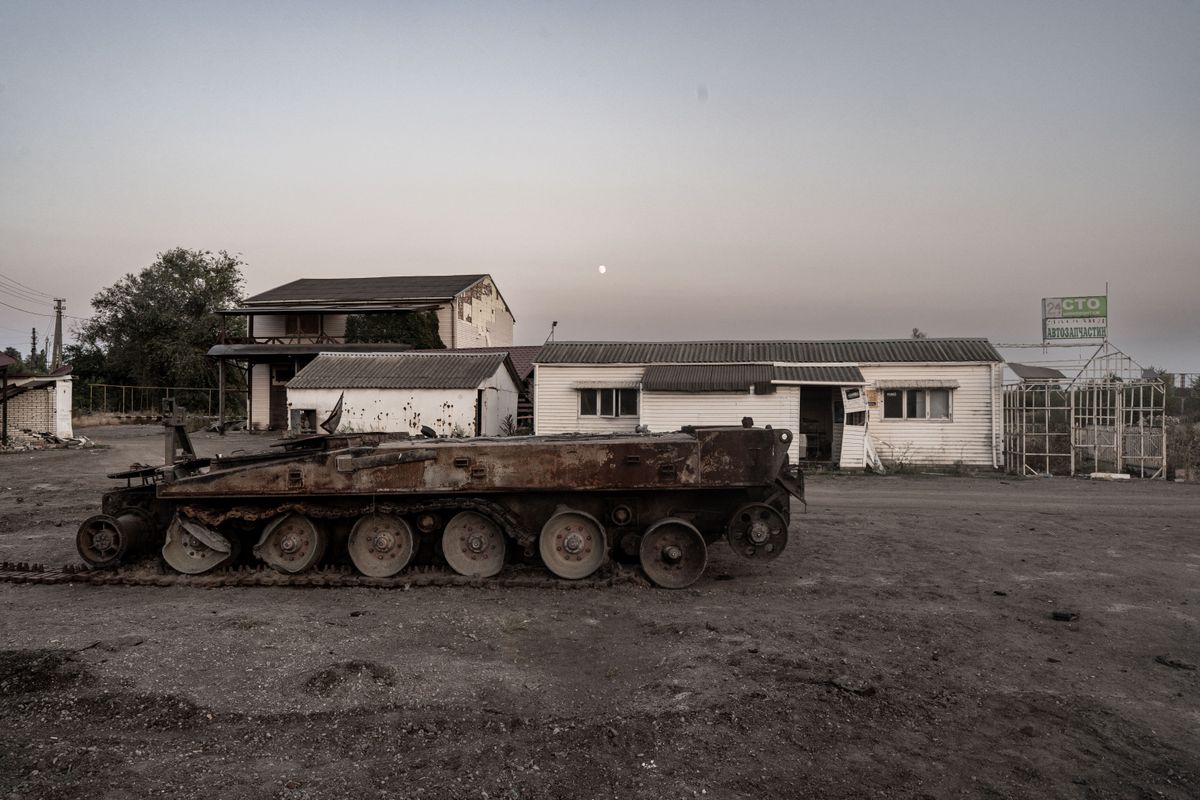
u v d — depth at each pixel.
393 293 35.50
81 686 4.66
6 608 6.64
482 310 40.28
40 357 55.78
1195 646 5.75
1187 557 8.98
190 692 4.59
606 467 7.54
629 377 22.25
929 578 7.88
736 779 3.65
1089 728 4.29
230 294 45.50
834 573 8.10
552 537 7.59
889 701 4.59
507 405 27.58
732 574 8.04
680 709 4.38
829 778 3.68
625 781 3.62
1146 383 19.27
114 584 7.53
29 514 12.17
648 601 6.95
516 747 3.94
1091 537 10.26
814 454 23.28
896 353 21.77
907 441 21.05
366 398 24.33
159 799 3.41
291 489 7.58
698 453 7.56
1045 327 21.97
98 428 32.16
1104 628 6.16
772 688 4.73
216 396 43.59
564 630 6.03
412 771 3.69
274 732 4.10
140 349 43.19
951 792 3.57
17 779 3.57
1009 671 5.16
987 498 14.57
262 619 6.21
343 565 7.95
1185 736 4.21
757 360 22.06
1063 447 20.89
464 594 7.15
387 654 5.35
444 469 7.59
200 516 7.62
